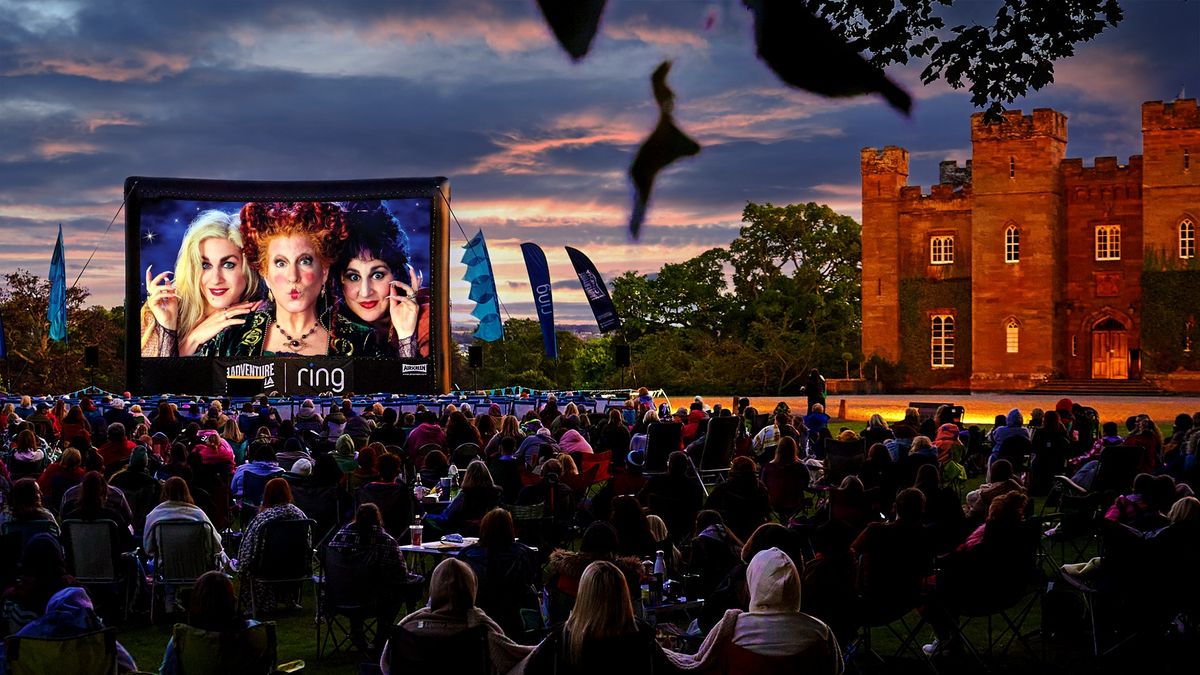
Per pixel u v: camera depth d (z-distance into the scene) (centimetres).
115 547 1172
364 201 4116
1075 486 1722
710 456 2069
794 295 8612
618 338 8388
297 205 4128
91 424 2509
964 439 2642
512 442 1585
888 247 7494
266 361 4134
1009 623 1111
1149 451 1936
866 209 7525
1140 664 1093
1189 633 1138
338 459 1669
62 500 1301
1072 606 1168
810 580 971
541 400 3362
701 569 1018
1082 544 1736
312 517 1418
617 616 649
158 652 1152
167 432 2281
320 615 1134
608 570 657
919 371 7444
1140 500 1148
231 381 3878
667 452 1994
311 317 4134
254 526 1164
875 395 6925
